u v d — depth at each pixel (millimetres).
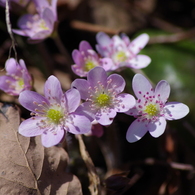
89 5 519
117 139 454
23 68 439
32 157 426
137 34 499
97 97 424
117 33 477
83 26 497
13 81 445
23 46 481
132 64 451
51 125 422
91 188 432
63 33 508
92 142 459
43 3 461
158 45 490
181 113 422
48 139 417
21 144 428
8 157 425
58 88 420
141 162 453
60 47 462
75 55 440
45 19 447
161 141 462
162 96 425
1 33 492
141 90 426
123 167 453
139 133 422
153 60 484
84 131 416
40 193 422
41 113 424
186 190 456
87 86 423
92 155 462
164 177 460
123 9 520
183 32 494
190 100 470
